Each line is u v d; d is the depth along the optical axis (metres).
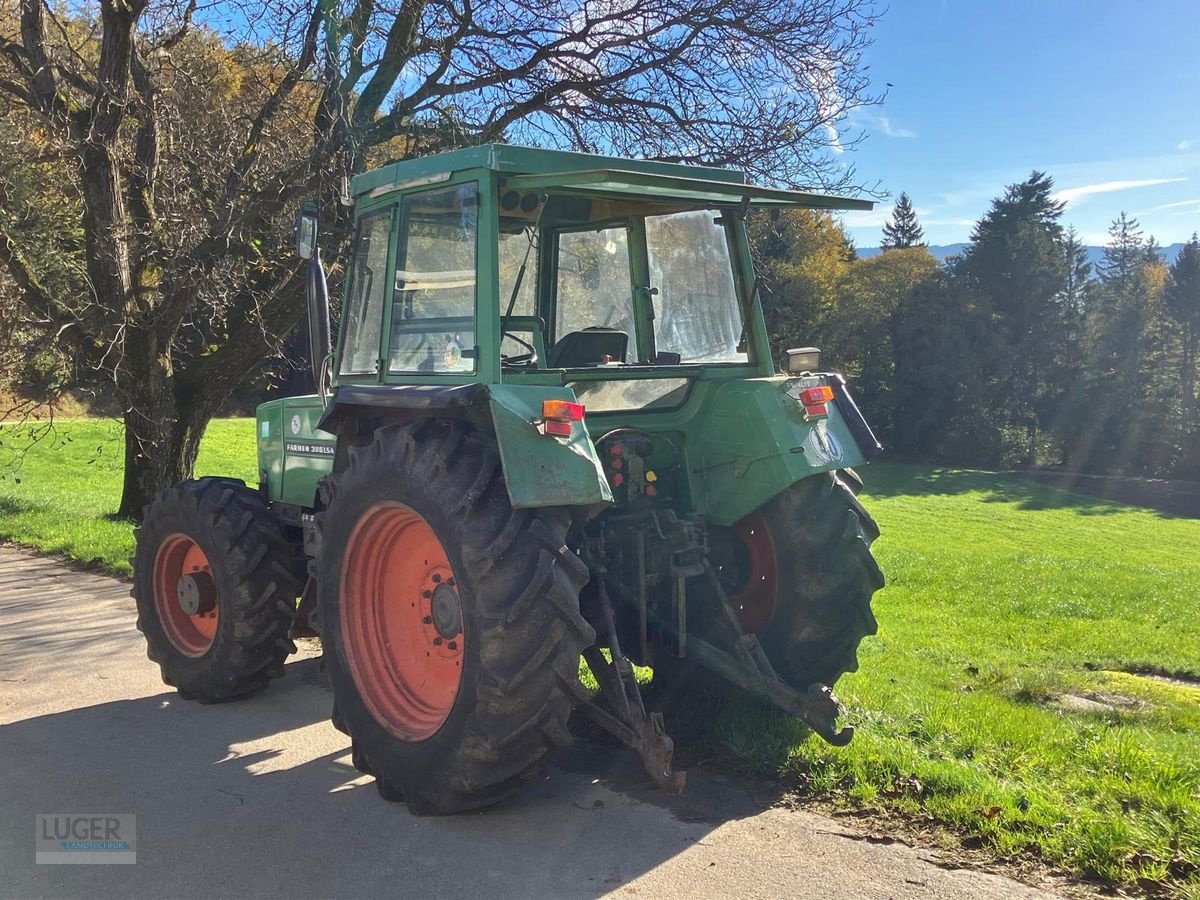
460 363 3.91
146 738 4.75
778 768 4.12
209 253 10.13
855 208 4.60
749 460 4.27
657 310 4.75
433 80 10.27
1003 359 57.44
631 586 4.16
